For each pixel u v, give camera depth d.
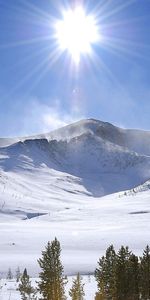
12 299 58.53
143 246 175.12
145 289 40.41
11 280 105.06
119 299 40.03
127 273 40.31
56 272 41.62
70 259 146.75
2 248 182.75
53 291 41.28
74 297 49.28
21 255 164.38
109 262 43.72
